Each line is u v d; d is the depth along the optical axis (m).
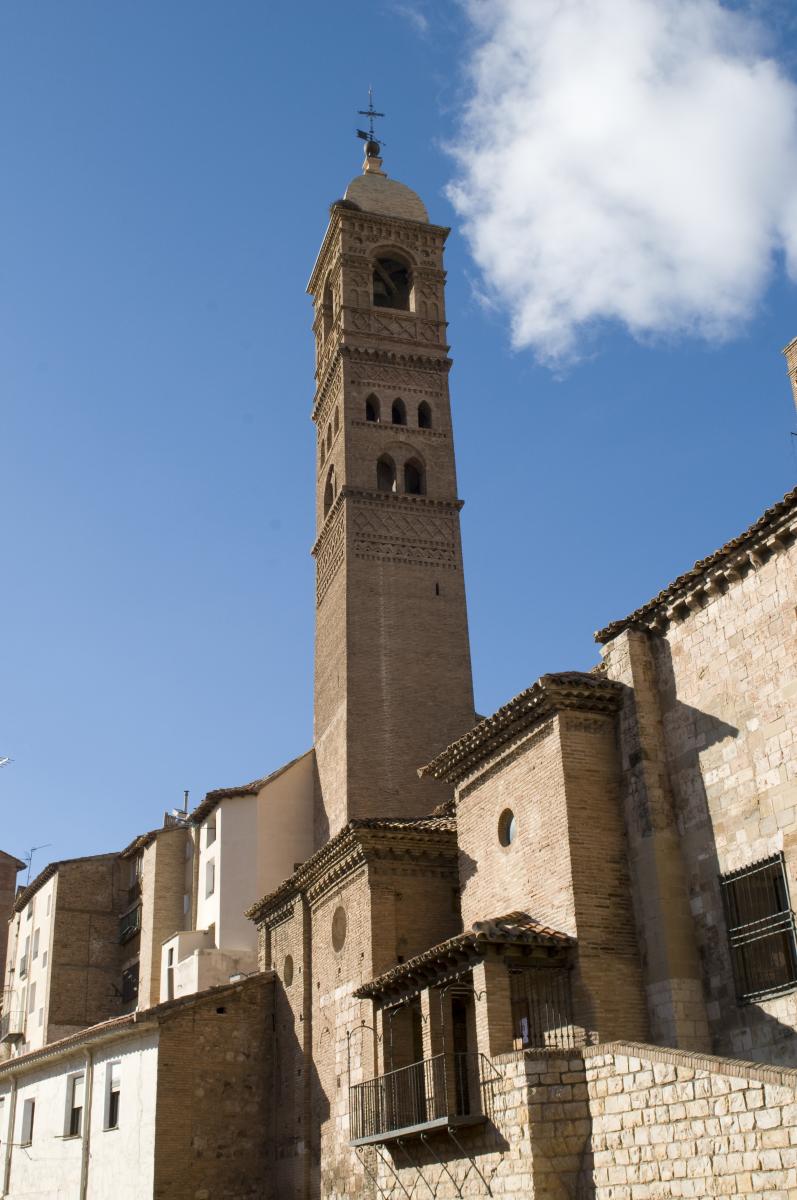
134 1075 40.91
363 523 54.25
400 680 51.53
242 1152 39.97
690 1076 19.89
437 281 61.38
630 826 28.34
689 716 27.77
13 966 78.00
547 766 29.56
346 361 57.84
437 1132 26.61
